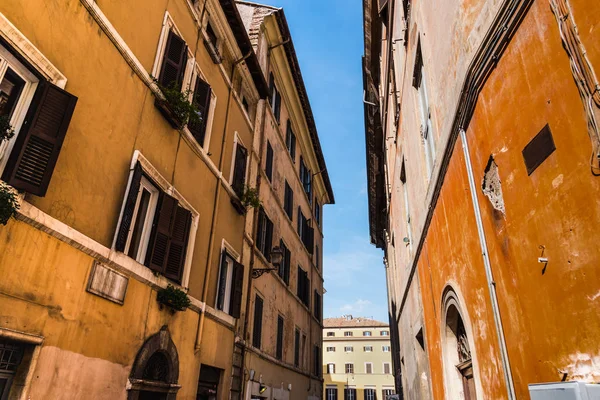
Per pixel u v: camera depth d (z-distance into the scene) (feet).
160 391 22.84
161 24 26.48
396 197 43.52
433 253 21.72
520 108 10.32
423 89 24.20
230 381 33.32
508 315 11.20
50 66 16.94
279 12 51.96
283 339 50.42
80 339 17.35
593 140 7.30
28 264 15.15
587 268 7.59
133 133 22.53
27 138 15.44
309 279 67.77
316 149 75.25
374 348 206.59
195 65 30.73
